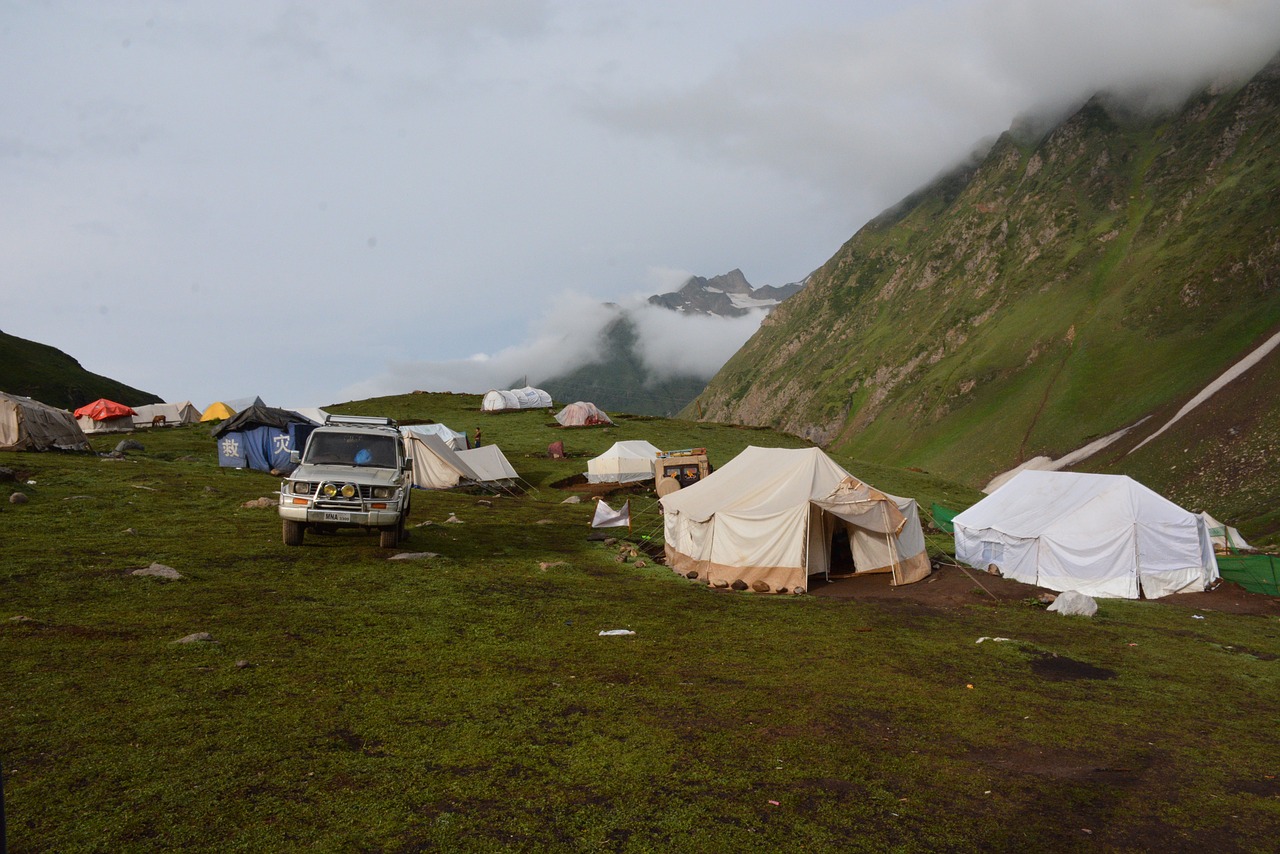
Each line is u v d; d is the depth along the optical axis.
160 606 11.21
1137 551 21.11
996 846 5.74
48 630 9.59
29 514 18.42
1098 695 10.46
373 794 5.87
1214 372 156.50
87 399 145.25
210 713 7.28
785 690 9.51
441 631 11.15
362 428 18.33
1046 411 182.50
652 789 6.31
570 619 12.80
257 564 14.93
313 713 7.48
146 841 4.97
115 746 6.39
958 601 18.30
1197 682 11.69
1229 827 6.39
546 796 6.06
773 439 73.31
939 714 8.98
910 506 22.11
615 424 76.12
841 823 5.93
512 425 73.19
